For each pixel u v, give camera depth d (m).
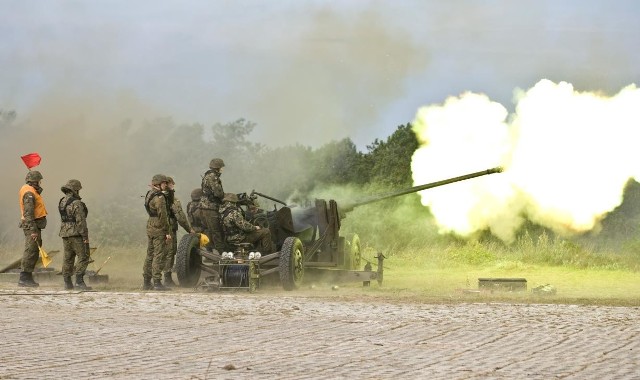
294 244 21.25
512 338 13.33
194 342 12.94
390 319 15.40
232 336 13.50
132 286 22.64
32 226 21.88
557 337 13.41
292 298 18.98
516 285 21.53
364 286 22.61
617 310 16.64
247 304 17.66
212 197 22.17
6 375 10.44
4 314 16.12
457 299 18.92
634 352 12.14
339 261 23.42
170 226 21.72
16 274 23.88
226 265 21.02
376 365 11.13
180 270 21.62
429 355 11.87
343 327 14.48
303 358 11.61
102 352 12.07
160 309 16.89
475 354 11.96
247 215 22.64
